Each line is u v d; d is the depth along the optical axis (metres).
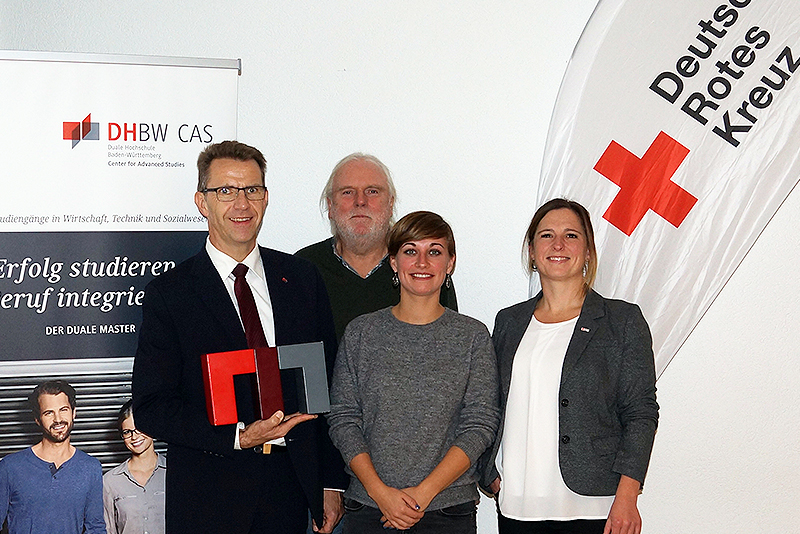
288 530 1.89
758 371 2.73
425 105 2.72
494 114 2.73
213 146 1.95
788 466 2.74
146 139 2.30
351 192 2.35
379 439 1.89
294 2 2.68
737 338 2.73
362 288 2.39
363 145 2.71
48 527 2.28
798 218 2.72
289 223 2.72
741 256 2.62
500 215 2.74
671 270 2.64
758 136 2.62
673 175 2.63
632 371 1.93
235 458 1.85
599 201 2.65
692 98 2.63
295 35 2.68
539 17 2.71
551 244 2.02
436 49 2.71
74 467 2.30
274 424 1.73
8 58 2.22
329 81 2.70
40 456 2.29
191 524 1.81
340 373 2.00
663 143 2.63
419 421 1.88
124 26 2.64
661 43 2.63
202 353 1.86
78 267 2.29
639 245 2.64
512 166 2.73
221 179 1.88
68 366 2.29
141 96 2.30
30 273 2.26
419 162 2.72
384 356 1.95
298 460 1.89
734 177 2.62
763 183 2.62
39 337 2.27
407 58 2.71
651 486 2.75
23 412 2.28
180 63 2.32
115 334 2.31
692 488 2.74
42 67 2.24
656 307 2.65
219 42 2.67
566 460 1.88
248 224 1.89
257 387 1.80
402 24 2.70
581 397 1.90
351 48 2.70
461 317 2.02
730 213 2.62
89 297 2.29
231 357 1.77
